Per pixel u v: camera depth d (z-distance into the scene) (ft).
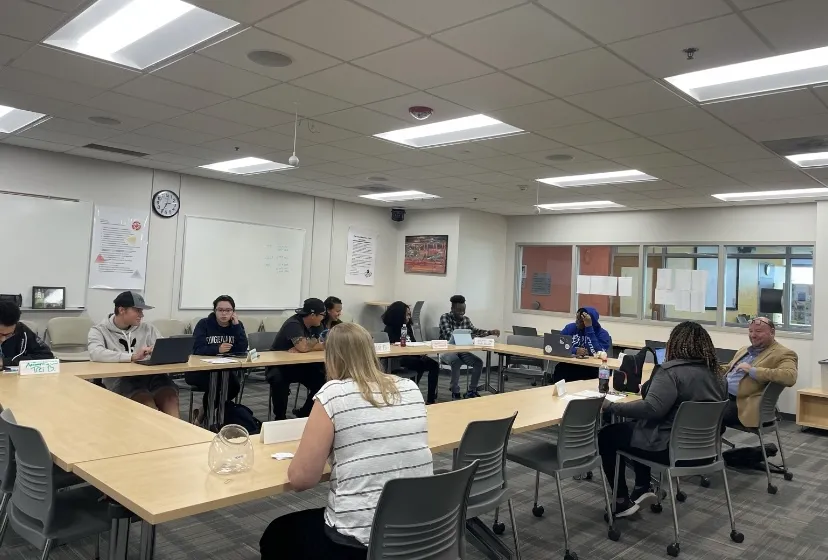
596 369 19.22
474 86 11.87
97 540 9.02
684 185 20.89
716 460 11.15
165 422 8.46
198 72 11.88
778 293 23.95
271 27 9.57
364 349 6.56
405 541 5.90
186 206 24.68
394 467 6.11
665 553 10.32
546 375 22.59
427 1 8.42
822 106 11.87
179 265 24.56
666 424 10.80
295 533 6.38
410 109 13.66
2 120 17.38
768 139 14.47
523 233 32.32
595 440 10.66
